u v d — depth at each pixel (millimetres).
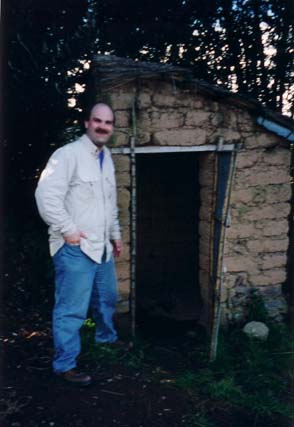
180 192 7676
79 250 3883
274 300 5598
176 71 4715
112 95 4676
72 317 3957
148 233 7660
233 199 5277
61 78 7652
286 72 7836
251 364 4750
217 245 4898
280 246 5520
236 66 8023
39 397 3854
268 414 3994
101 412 3742
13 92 7383
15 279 6480
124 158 4844
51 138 7844
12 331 5176
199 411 3930
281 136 5246
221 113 5055
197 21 7945
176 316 6344
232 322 5465
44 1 7238
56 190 3717
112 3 7824
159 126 4883
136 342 4973
